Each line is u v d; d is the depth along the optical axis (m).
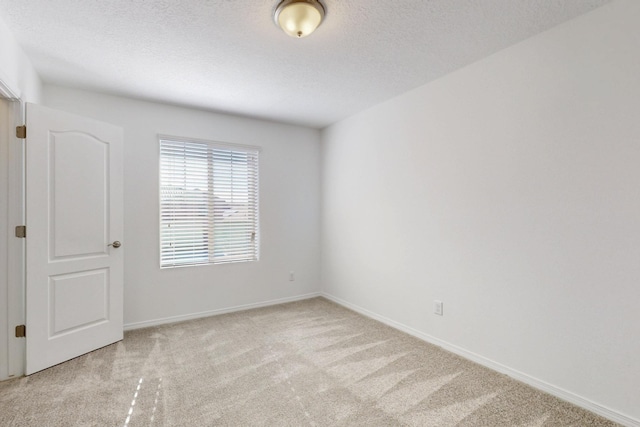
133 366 2.39
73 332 2.51
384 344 2.80
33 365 2.26
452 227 2.65
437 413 1.85
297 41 2.15
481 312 2.44
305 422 1.77
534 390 2.08
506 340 2.28
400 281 3.14
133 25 1.97
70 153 2.50
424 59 2.41
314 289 4.36
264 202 3.96
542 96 2.06
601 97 1.81
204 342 2.84
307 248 4.30
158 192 3.30
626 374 1.74
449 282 2.68
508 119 2.25
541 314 2.09
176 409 1.88
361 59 2.40
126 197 3.15
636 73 1.69
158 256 3.31
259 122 3.92
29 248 2.26
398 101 3.14
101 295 2.71
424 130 2.88
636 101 1.70
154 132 3.29
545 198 2.06
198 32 2.04
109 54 2.32
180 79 2.74
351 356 2.57
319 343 2.82
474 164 2.47
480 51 2.30
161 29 2.01
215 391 2.07
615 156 1.77
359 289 3.69
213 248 3.64
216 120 3.63
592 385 1.86
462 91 2.55
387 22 1.94
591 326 1.87
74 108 2.93
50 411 1.85
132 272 3.18
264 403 1.94
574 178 1.93
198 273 3.53
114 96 3.09
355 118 3.72
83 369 2.35
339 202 4.02
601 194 1.82
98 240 2.69
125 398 1.98
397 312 3.18
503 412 1.86
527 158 2.15
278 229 4.07
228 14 1.86
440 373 2.30
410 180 3.03
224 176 3.71
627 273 1.74
